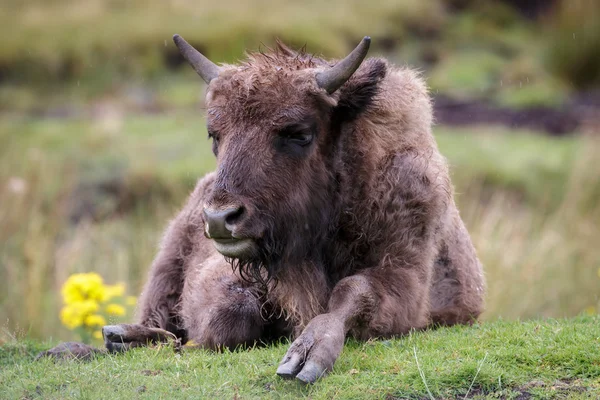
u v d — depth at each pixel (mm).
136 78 90375
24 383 22000
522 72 92562
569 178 60875
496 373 20672
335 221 24578
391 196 24812
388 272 24391
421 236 25203
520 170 64000
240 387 20672
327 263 24969
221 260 26625
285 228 22859
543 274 45562
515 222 51156
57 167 61125
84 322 31219
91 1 101812
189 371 22172
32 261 44562
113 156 64250
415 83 26672
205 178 30875
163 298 30328
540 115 81500
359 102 24141
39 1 103188
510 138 72812
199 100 83812
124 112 80750
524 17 114938
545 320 26859
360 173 24672
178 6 99438
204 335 24984
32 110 83562
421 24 104562
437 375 20656
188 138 69625
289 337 25828
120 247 49375
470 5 113125
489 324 25781
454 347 22703
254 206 22062
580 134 75500
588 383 20453
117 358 24141
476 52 100500
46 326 41094
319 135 23516
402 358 21938
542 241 47906
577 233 52188
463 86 89562
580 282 46688
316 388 20234
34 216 48875
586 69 95125
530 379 20734
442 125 76875
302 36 94375
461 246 28812
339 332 21516
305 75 23109
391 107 25391
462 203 53125
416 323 24938
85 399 20250
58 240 52625
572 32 96188
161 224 52062
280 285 24672
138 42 93688
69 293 31484
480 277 29969
